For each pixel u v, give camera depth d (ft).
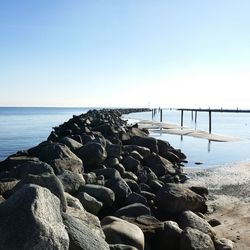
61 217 20.61
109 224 28.32
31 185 20.11
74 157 51.93
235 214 41.37
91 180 41.63
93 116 176.65
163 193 40.01
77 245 20.72
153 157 66.85
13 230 17.98
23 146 120.67
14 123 262.67
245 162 84.07
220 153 98.94
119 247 24.48
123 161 59.67
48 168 38.96
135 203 36.63
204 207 41.34
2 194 30.66
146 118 312.91
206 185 57.47
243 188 55.21
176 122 256.93
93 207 34.12
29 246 17.57
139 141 81.61
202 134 150.71
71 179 37.17
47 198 20.13
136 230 28.02
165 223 31.27
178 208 39.04
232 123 257.14
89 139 75.82
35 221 18.17
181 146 113.60
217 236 33.73
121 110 441.27
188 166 77.56
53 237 18.39
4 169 50.90
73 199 30.22
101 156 55.57
